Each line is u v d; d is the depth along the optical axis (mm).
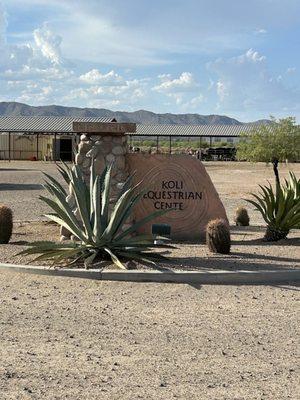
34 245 11023
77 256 10594
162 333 7203
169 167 14219
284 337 7109
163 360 6305
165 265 10406
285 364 6238
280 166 55812
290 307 8414
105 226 10789
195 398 5340
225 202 25641
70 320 7668
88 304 8430
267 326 7531
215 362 6262
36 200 25484
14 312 7988
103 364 6160
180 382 5707
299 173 45625
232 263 10672
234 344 6840
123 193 11422
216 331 7305
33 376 5805
